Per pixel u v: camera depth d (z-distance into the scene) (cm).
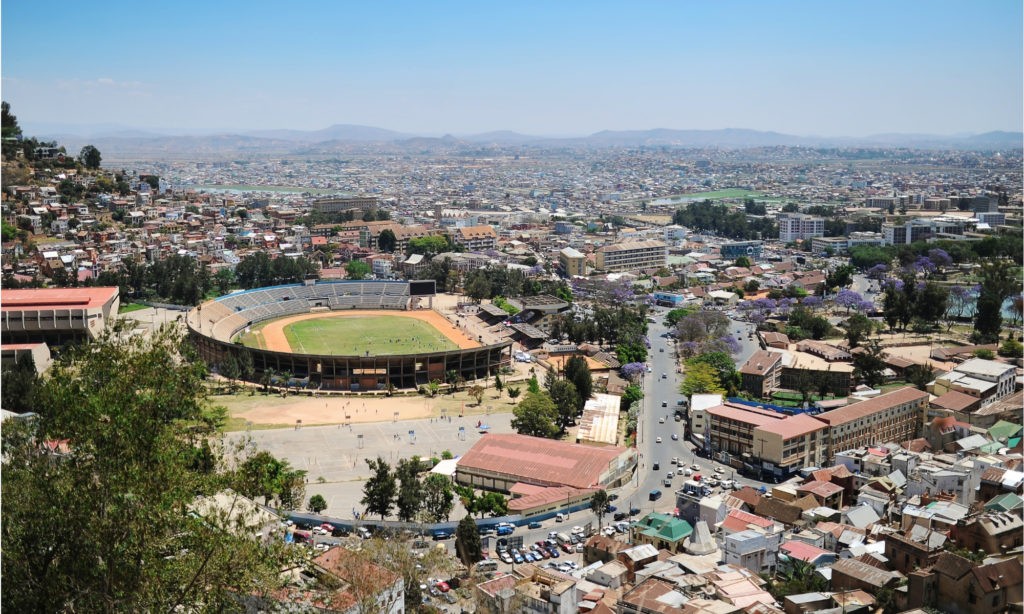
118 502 13038
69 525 13200
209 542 13600
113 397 13725
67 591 13112
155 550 13462
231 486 15275
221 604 13550
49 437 14412
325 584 18862
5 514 13288
